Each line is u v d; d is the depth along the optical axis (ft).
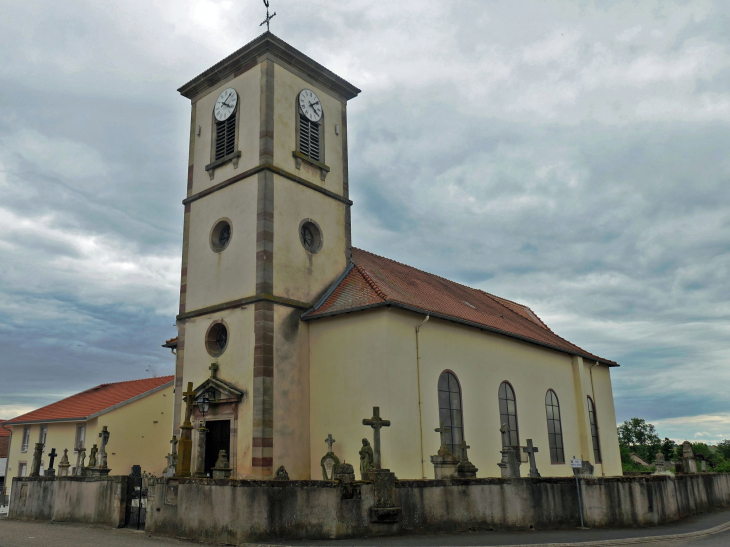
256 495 47.52
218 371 70.64
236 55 78.79
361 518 49.70
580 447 102.58
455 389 75.72
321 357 70.79
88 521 64.64
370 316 67.97
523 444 86.99
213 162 78.74
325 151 82.17
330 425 68.08
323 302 74.49
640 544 50.01
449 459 57.47
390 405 64.69
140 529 59.00
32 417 121.29
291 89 79.25
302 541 46.88
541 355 97.86
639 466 176.45
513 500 57.16
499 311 108.58
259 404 64.95
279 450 65.46
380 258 95.25
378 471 51.31
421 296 80.79
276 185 73.31
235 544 47.29
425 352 71.87
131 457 109.09
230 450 66.59
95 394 124.67
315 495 48.62
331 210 80.84
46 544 48.49
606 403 115.65
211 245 76.33
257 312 67.92
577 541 49.42
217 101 81.56
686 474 75.20
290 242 73.36
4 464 158.81
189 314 75.82
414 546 45.21
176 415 74.02
